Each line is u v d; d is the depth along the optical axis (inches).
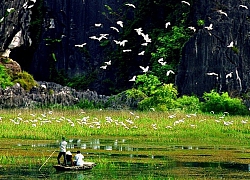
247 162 1737.2
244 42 4291.3
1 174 1465.3
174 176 1475.1
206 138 2426.2
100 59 5757.9
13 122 2642.7
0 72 4293.8
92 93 4468.5
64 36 5787.4
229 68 4192.9
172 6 5064.0
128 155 1854.1
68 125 2674.7
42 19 5546.3
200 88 4217.5
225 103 3713.1
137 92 4072.3
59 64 5718.5
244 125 2797.7
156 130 2623.0
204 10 4527.6
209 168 1612.9
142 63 5128.0
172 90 3804.1
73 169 1536.7
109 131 2586.1
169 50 4623.5
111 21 5743.1
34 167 1585.9
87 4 5930.1
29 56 5423.2
